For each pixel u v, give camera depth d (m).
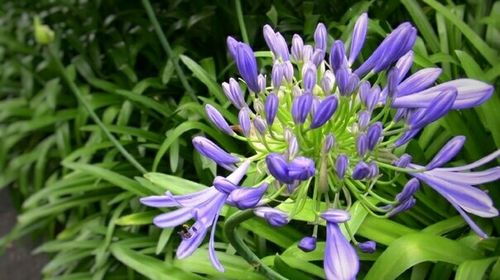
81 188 0.79
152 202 0.35
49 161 1.01
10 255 0.98
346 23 0.74
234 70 0.80
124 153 0.68
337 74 0.32
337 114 0.32
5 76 1.16
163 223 0.34
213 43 0.92
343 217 0.31
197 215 0.32
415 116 0.32
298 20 0.83
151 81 0.88
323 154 0.32
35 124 0.95
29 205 0.80
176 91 0.89
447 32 0.69
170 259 0.65
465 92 0.32
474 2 0.75
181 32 0.96
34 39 1.17
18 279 0.94
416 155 0.57
